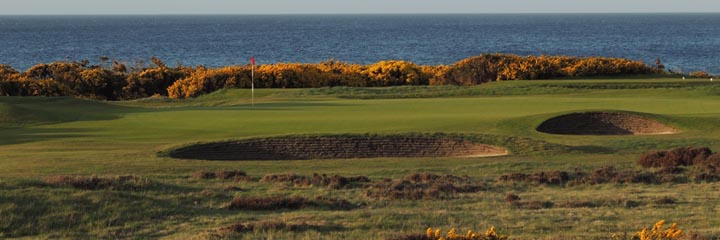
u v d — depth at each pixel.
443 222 14.85
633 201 17.62
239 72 62.47
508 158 26.02
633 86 54.69
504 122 32.41
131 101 52.47
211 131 31.16
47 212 14.65
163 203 16.55
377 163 24.83
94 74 66.38
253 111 38.00
